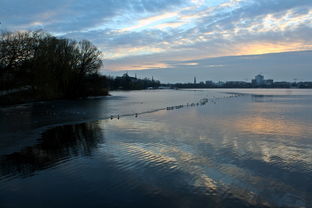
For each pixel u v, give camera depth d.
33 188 10.56
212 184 10.91
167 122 28.53
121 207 9.01
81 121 29.42
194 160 14.11
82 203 9.30
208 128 24.33
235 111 41.47
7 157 14.83
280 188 10.52
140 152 15.72
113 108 46.56
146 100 73.62
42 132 22.52
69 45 73.00
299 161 13.98
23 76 52.75
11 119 31.03
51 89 61.19
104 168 12.85
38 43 54.56
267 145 17.50
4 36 49.59
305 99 77.38
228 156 14.85
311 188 10.51
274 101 68.50
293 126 25.52
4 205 9.16
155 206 9.08
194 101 68.56
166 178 11.54
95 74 82.56
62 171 12.46
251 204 9.25
